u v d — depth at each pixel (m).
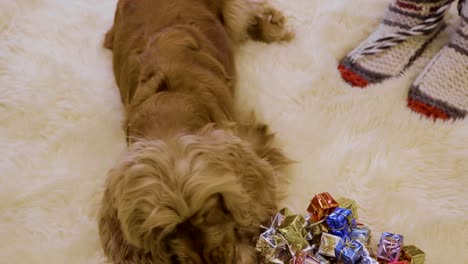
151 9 1.49
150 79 1.34
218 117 1.36
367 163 1.39
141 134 1.24
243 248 1.16
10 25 1.89
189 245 1.04
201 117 1.29
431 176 1.36
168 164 1.05
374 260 1.12
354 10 1.75
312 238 1.23
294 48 1.70
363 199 1.33
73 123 1.61
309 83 1.58
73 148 1.55
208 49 1.46
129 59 1.45
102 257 1.33
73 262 1.33
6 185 1.48
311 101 1.56
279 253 1.20
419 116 1.48
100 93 1.67
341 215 1.17
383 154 1.41
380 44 1.61
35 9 1.93
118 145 1.54
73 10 1.91
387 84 1.55
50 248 1.35
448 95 1.50
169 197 1.01
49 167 1.52
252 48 1.74
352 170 1.39
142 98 1.32
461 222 1.28
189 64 1.37
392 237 1.16
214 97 1.36
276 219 1.23
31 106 1.66
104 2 1.93
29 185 1.48
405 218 1.29
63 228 1.40
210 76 1.39
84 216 1.41
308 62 1.65
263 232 1.24
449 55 1.51
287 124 1.51
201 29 1.50
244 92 1.61
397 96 1.53
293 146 1.46
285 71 1.64
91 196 1.45
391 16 1.62
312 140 1.46
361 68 1.61
